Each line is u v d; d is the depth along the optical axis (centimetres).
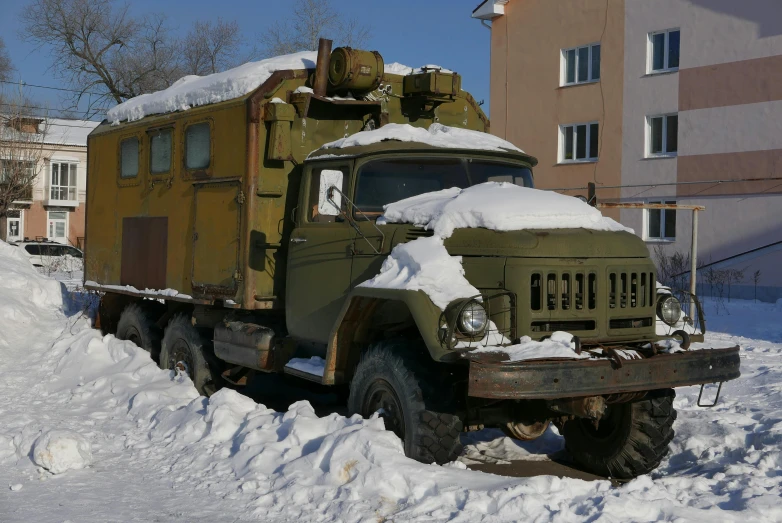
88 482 589
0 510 529
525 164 742
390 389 597
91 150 1105
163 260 921
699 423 729
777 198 2272
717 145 2391
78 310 1348
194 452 640
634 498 489
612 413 652
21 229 4769
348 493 518
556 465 687
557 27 2764
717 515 477
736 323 1625
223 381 859
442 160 706
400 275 588
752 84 2311
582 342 566
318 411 862
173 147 905
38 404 839
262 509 519
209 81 888
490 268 573
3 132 3525
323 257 698
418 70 841
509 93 2914
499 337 553
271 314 811
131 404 805
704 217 2423
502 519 472
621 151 2612
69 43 4744
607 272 582
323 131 793
